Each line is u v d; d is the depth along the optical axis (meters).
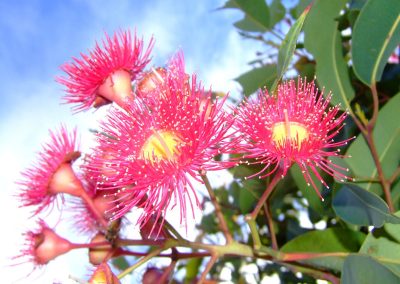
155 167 0.12
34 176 0.15
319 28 0.16
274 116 0.13
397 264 0.13
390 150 0.16
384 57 0.15
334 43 0.16
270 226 0.16
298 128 0.13
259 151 0.13
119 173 0.13
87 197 0.15
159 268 0.15
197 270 0.23
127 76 0.14
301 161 0.13
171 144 0.13
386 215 0.13
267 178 0.16
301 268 0.14
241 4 0.21
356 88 0.18
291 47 0.12
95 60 0.14
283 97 0.13
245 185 0.16
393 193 0.16
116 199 0.14
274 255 0.14
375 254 0.13
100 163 0.13
